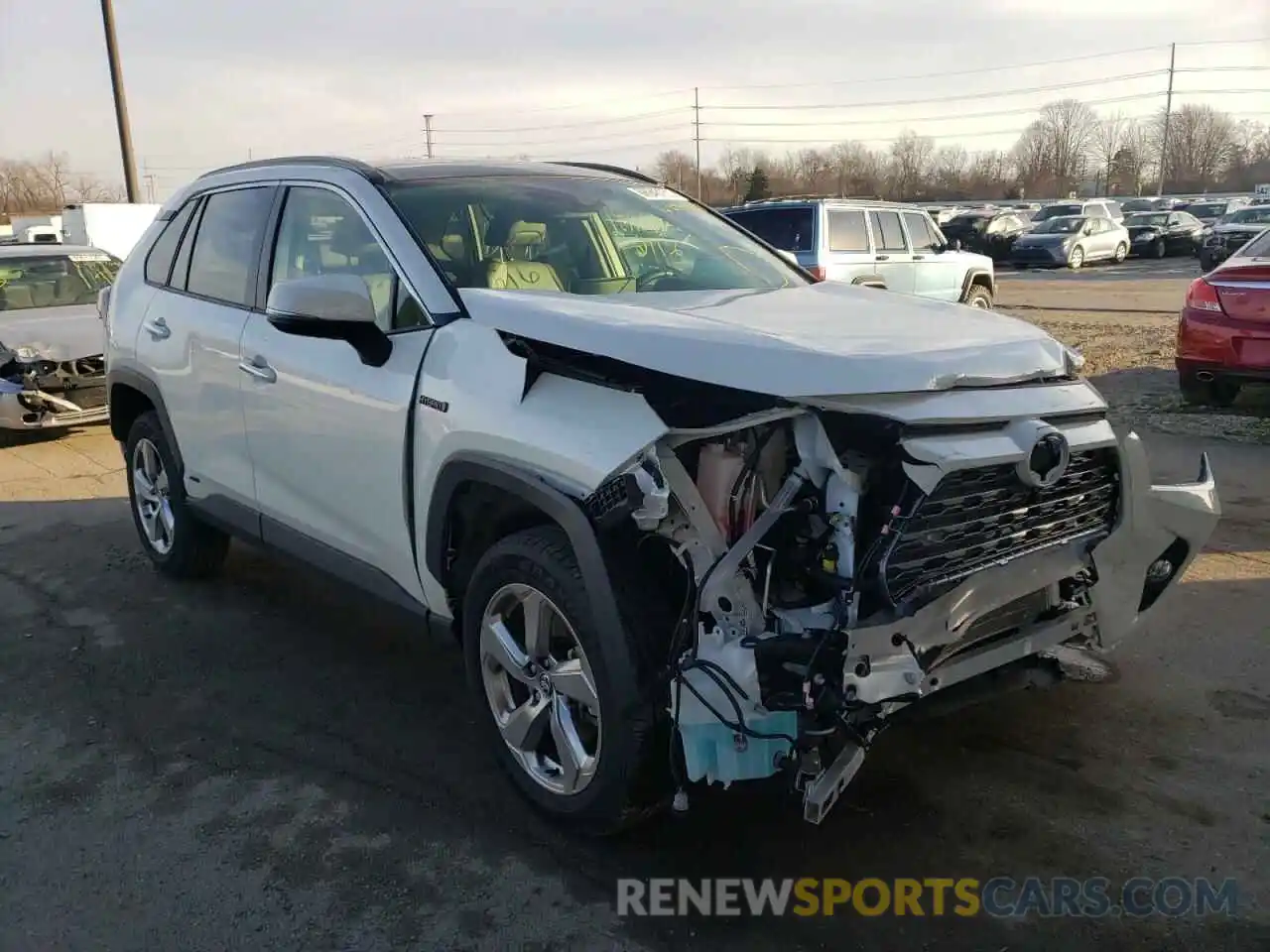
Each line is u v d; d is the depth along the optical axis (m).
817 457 2.64
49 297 9.95
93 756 3.70
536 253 3.75
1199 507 3.36
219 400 4.40
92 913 2.86
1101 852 3.00
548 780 3.14
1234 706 3.78
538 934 2.74
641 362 2.73
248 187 4.51
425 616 3.54
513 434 2.92
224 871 3.03
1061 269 28.77
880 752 3.54
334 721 3.91
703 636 2.62
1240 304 7.78
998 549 2.88
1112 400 9.07
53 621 4.93
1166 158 85.81
